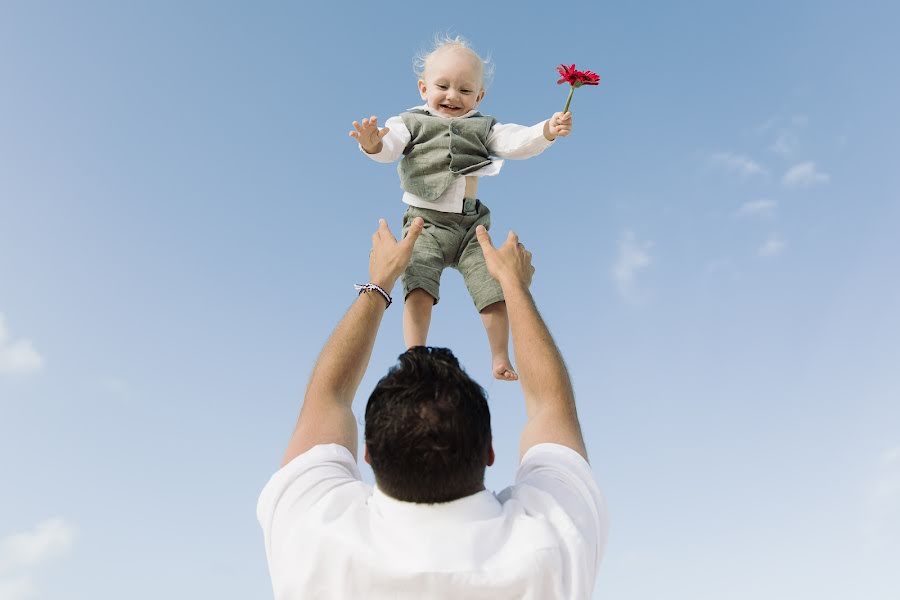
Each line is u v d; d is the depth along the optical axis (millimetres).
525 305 2471
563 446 2035
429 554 1663
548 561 1667
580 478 1934
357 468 2055
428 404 1729
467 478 1750
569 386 2283
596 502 1913
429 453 1699
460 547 1677
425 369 1799
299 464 1946
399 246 2623
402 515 1737
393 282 2570
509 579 1641
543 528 1729
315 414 2160
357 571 1667
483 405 1811
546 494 1839
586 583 1717
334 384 2256
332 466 1960
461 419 1726
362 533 1726
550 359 2309
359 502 1832
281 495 1893
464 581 1636
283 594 1729
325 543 1715
